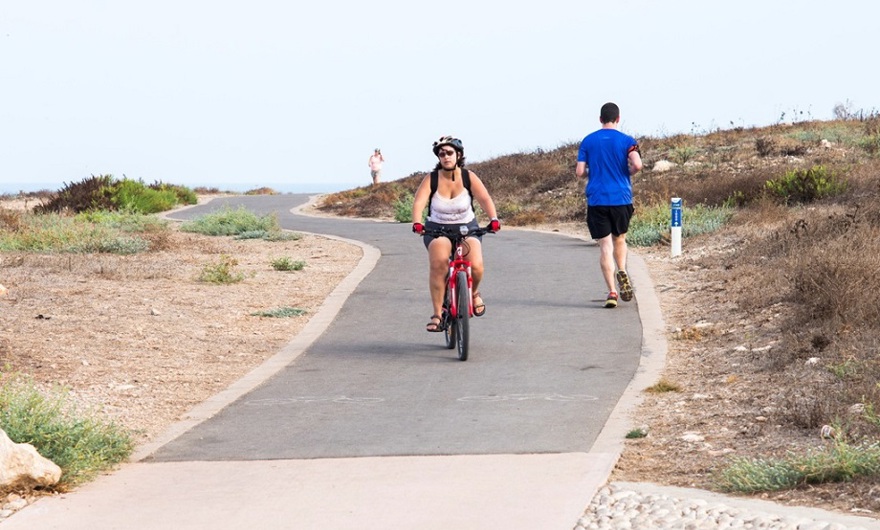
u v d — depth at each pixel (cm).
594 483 652
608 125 1417
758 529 543
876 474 623
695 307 1370
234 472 716
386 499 633
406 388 995
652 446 756
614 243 1437
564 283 1666
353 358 1156
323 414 896
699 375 995
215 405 941
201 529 589
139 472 725
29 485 667
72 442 736
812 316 1097
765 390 892
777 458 695
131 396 972
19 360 1070
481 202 1140
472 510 603
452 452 746
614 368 1052
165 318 1371
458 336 1130
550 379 1010
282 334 1317
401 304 1516
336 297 1584
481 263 1138
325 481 681
